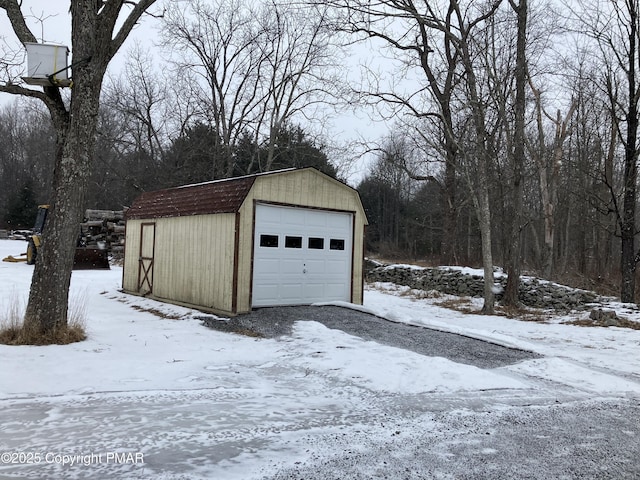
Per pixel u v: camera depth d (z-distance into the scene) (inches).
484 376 250.2
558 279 808.3
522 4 571.2
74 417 173.0
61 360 256.2
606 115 749.9
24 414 174.7
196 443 150.7
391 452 150.2
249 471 131.3
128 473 126.7
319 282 483.5
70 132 307.3
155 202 558.9
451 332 379.9
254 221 430.0
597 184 824.3
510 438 167.2
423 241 1642.5
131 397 201.5
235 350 305.4
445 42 733.3
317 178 478.6
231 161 1162.6
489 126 685.3
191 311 448.1
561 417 193.5
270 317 408.8
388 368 260.8
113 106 1263.5
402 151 1337.4
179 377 238.7
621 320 460.4
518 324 466.0
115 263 963.3
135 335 339.9
